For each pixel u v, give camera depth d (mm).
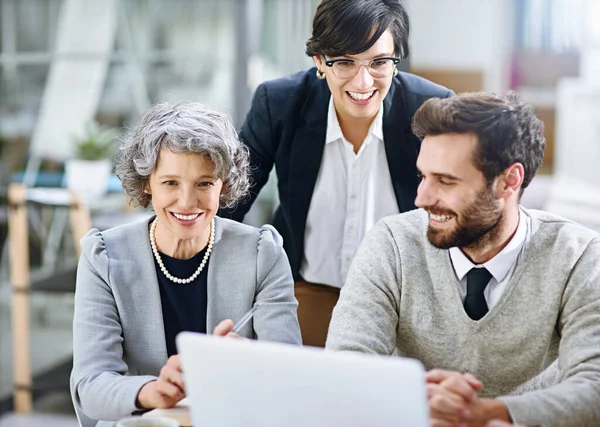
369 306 1714
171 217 1718
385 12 2006
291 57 4535
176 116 1709
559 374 1650
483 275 1664
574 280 1632
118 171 1778
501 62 7762
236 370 1224
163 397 1555
